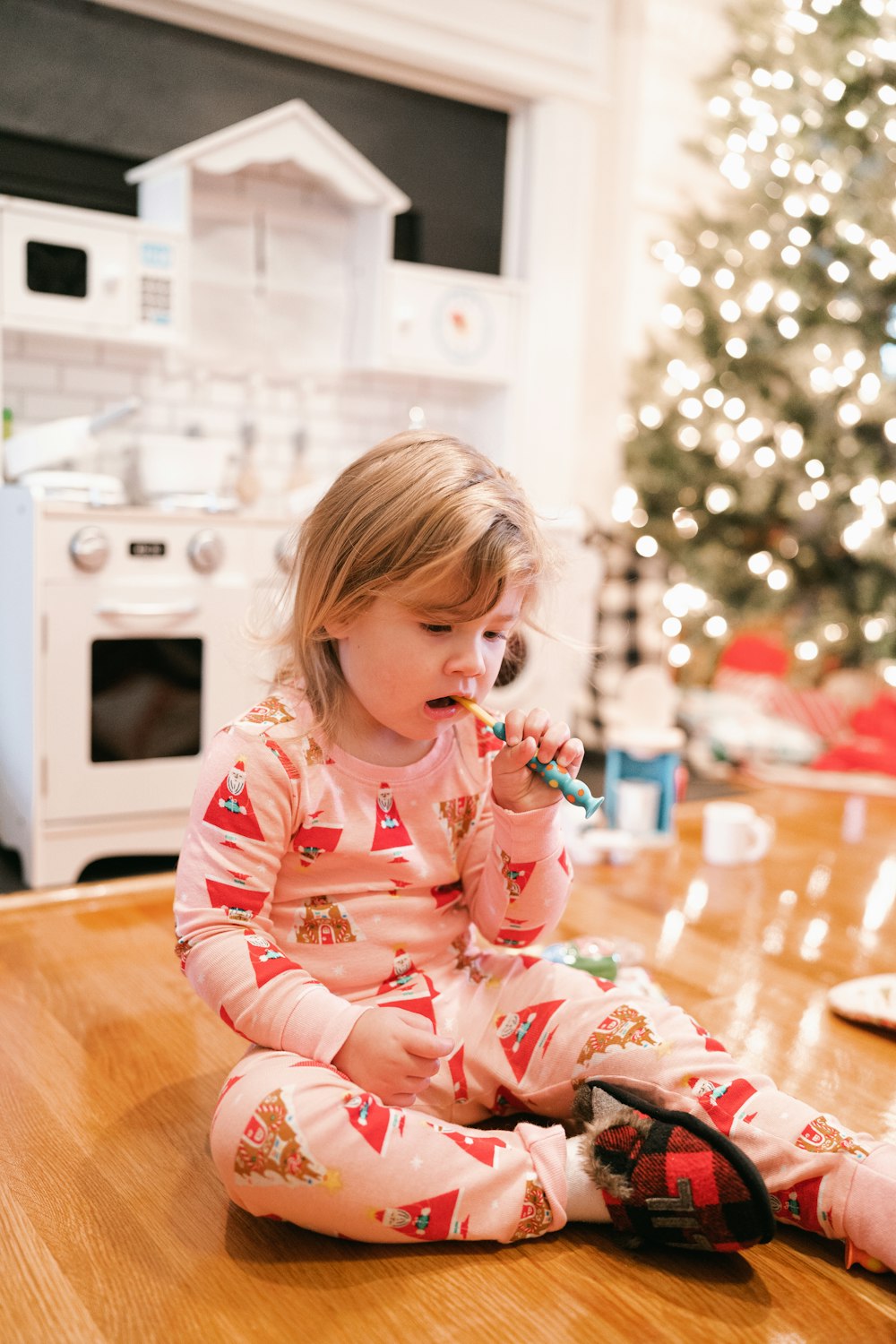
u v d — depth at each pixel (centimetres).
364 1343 82
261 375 289
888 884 195
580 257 315
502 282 303
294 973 95
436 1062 101
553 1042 105
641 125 369
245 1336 82
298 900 104
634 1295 88
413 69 289
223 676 222
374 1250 93
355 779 104
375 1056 91
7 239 227
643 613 302
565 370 317
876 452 324
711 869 201
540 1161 95
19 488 205
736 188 375
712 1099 98
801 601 351
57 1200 99
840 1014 139
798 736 295
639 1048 102
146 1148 108
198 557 215
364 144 290
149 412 273
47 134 245
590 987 108
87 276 237
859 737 303
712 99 334
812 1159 92
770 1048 130
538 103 307
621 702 280
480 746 112
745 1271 91
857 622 328
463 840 111
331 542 99
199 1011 139
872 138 313
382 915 105
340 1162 88
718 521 344
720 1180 87
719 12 374
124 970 152
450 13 284
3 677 215
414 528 93
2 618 215
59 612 203
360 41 273
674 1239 91
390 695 97
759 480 329
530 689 280
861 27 302
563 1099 106
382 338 285
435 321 293
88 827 210
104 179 255
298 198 285
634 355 374
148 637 212
